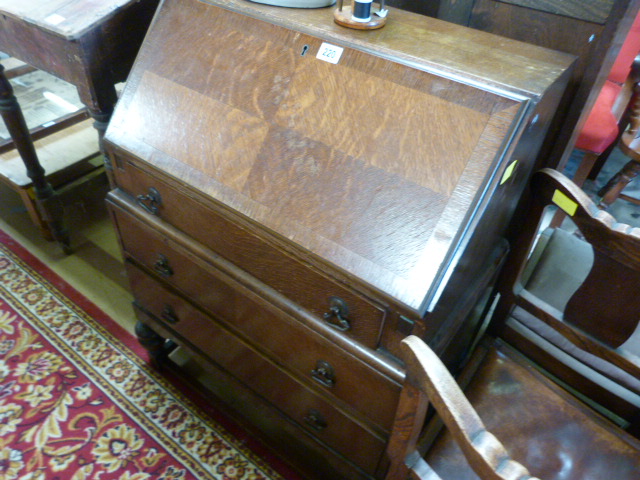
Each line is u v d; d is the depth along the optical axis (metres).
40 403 1.35
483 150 0.67
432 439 0.86
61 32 1.03
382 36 0.83
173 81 0.92
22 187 1.66
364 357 0.79
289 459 1.24
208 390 1.39
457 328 0.92
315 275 0.78
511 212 1.03
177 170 0.88
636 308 0.78
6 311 1.59
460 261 0.73
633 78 1.59
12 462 1.23
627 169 1.76
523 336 1.01
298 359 0.94
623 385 0.88
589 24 0.90
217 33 0.88
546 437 0.86
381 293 0.70
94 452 1.26
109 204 1.09
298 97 0.80
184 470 1.24
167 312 1.20
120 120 0.96
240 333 1.04
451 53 0.79
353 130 0.75
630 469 0.81
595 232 0.77
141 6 1.12
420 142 0.71
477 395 0.92
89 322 1.57
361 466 1.00
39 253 1.80
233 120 0.85
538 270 1.08
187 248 0.98
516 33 1.00
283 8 0.90
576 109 0.99
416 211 0.70
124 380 1.42
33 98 1.95
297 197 0.78
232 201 0.83
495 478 0.49
